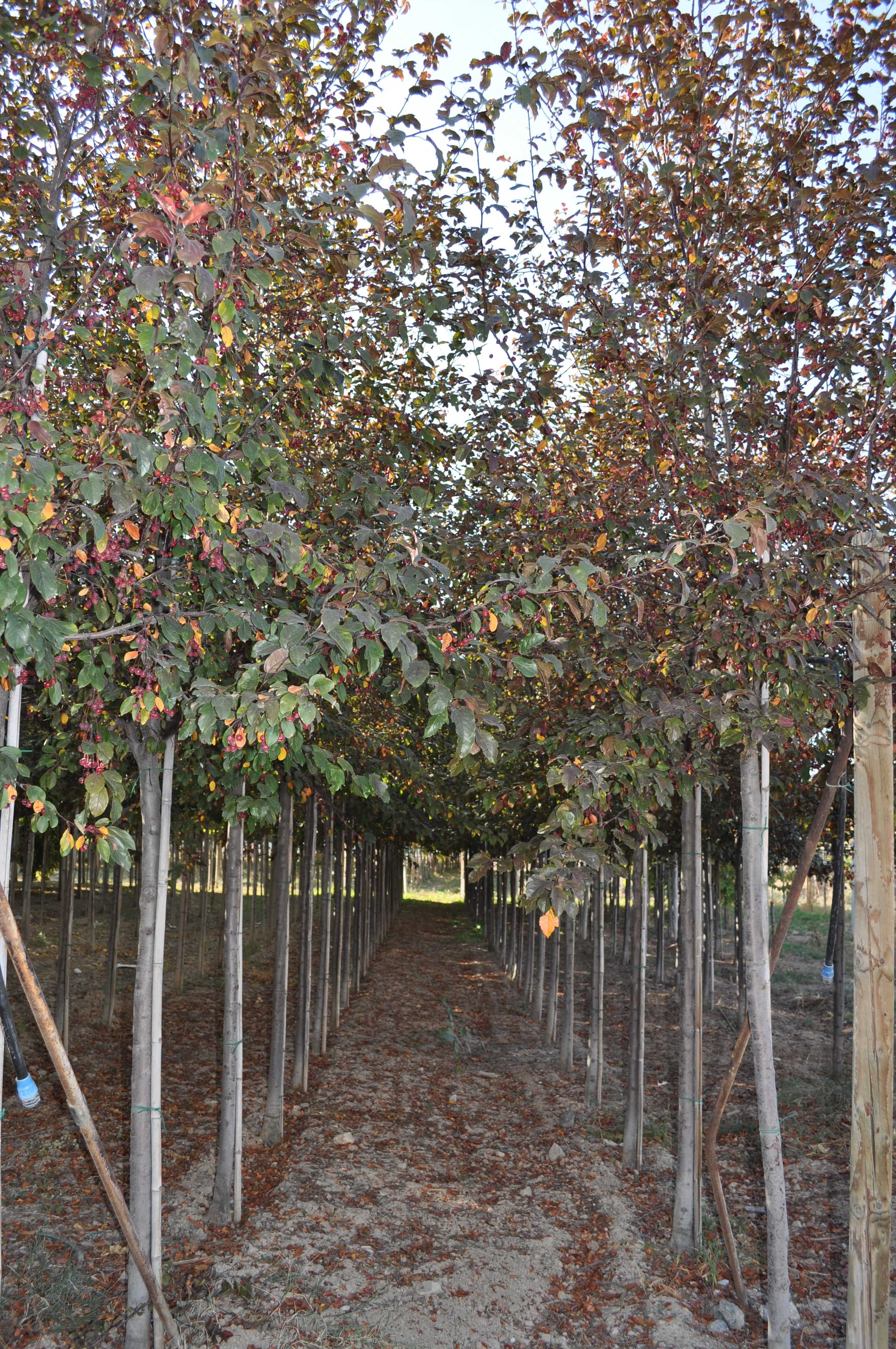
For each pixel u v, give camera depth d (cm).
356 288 425
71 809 731
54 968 1236
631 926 1559
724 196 387
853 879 268
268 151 333
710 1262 510
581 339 428
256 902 2119
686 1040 548
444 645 266
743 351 393
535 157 400
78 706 353
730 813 780
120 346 375
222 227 254
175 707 399
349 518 411
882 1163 256
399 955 1859
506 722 444
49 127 342
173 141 256
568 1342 442
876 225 371
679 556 287
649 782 354
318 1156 675
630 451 457
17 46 312
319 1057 975
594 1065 819
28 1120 700
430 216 400
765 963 405
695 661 374
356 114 375
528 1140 745
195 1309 437
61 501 292
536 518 429
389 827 952
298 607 422
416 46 375
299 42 353
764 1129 397
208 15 296
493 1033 1159
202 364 256
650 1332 449
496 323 391
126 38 284
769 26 387
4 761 250
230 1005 559
